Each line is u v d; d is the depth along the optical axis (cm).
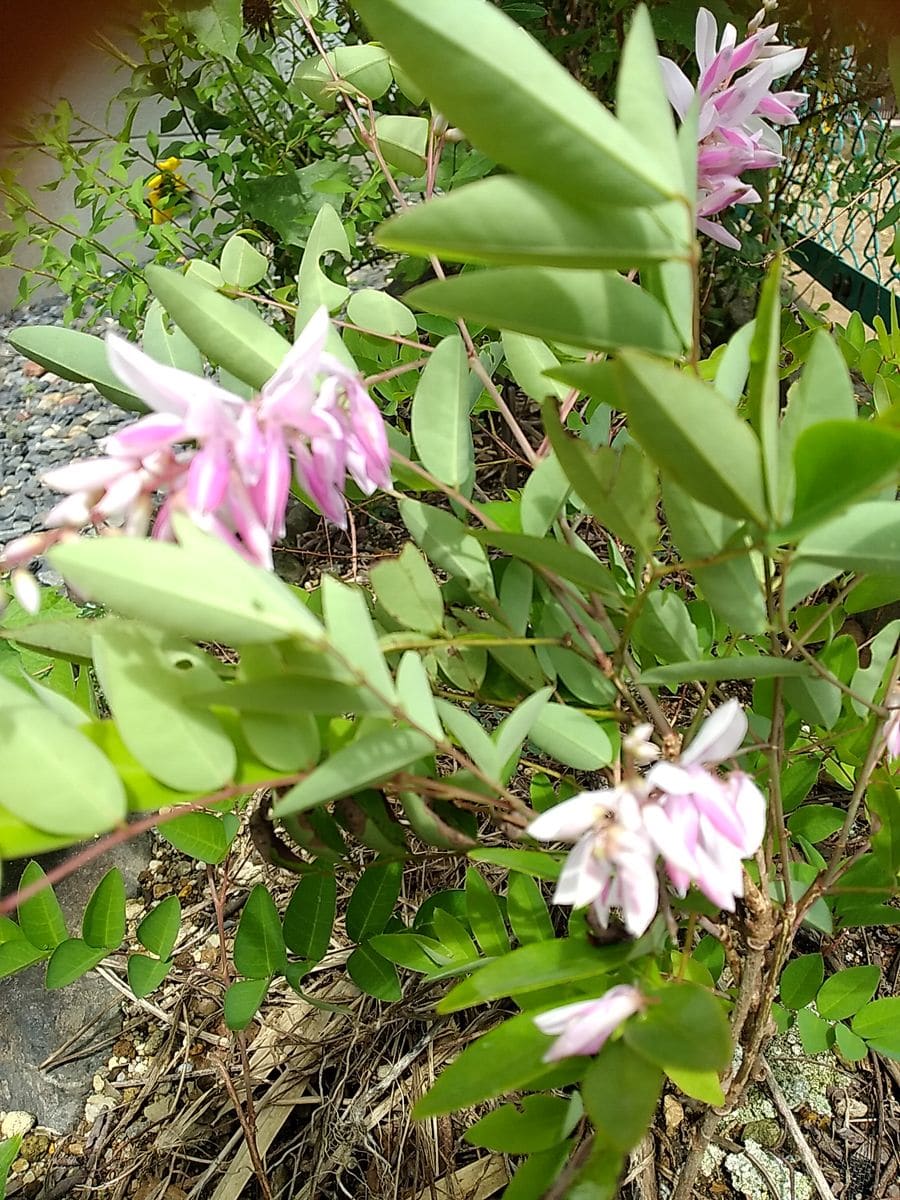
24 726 16
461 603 28
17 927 29
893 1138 32
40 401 102
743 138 24
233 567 15
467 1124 33
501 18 12
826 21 47
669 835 16
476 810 23
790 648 21
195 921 45
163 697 16
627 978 19
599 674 24
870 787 25
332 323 27
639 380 13
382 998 28
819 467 14
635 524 17
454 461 24
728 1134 32
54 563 14
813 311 65
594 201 13
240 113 62
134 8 48
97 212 59
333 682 16
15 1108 39
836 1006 27
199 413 16
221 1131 36
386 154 33
